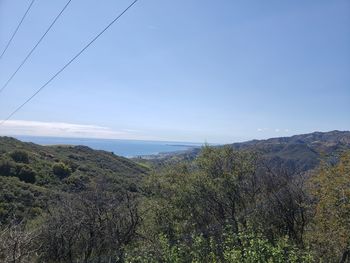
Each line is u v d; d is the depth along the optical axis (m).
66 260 15.93
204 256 10.97
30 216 19.72
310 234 16.16
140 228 19.50
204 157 22.03
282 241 11.02
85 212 16.36
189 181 21.77
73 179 43.59
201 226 20.16
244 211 18.94
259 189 20.67
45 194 31.48
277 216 17.42
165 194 22.97
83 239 16.88
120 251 15.40
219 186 20.77
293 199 17.50
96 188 17.80
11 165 41.25
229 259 9.80
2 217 17.70
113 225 16.36
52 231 15.72
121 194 18.39
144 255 11.66
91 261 16.23
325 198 14.32
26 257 11.81
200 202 21.11
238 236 11.67
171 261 10.43
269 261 9.29
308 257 10.48
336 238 14.05
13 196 29.28
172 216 21.42
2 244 10.68
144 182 24.06
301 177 18.56
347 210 13.64
